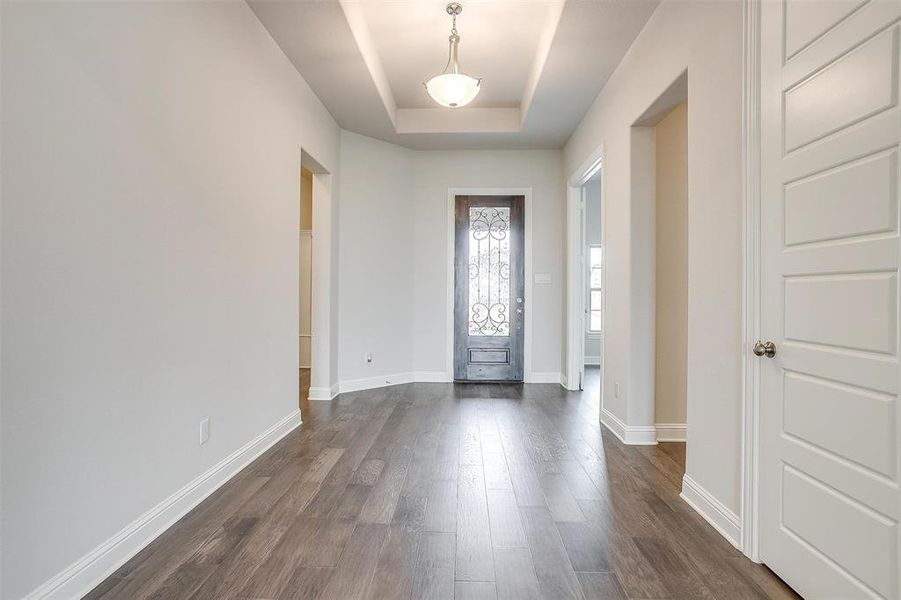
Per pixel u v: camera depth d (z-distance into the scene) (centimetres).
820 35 153
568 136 519
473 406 446
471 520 217
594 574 175
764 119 182
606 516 222
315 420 393
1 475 135
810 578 156
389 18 342
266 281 313
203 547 192
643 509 230
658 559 185
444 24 348
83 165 162
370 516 220
